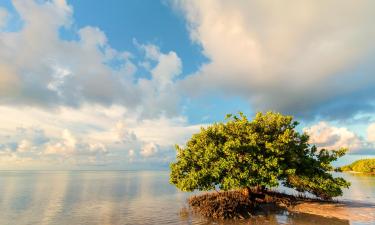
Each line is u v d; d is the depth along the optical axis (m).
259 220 30.88
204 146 36.69
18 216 36.56
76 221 33.00
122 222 31.80
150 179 137.12
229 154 33.97
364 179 111.62
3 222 33.16
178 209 39.19
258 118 39.72
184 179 36.16
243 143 35.09
